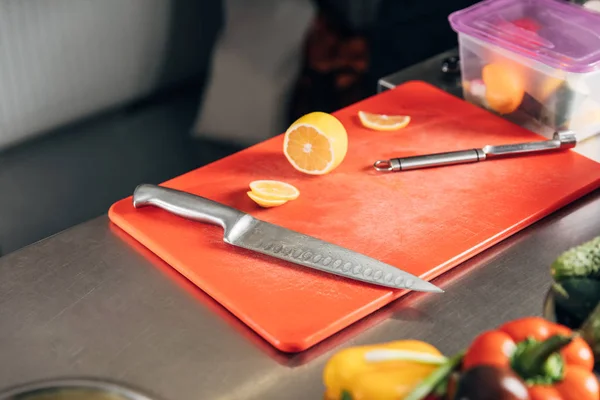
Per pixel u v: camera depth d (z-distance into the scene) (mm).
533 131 1216
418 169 1109
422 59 2375
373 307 875
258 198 1032
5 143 1867
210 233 992
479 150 1124
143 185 1043
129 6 1930
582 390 657
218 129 2094
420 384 650
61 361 818
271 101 2139
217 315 878
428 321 867
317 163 1094
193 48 2107
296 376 803
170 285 922
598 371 750
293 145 1106
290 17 2180
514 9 1255
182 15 2039
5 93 1818
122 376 800
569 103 1147
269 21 2160
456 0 2441
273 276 915
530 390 652
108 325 863
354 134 1203
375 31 2385
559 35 1183
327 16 2307
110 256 969
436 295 903
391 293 886
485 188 1067
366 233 988
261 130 2127
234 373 805
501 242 988
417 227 997
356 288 895
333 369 701
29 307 889
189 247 965
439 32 2449
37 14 1801
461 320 867
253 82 2141
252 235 964
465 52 1251
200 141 2039
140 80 2043
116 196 1852
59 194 1839
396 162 1101
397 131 1209
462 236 978
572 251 812
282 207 1040
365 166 1124
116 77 1993
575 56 1124
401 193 1062
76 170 1883
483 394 613
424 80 1386
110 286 920
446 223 1002
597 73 1129
